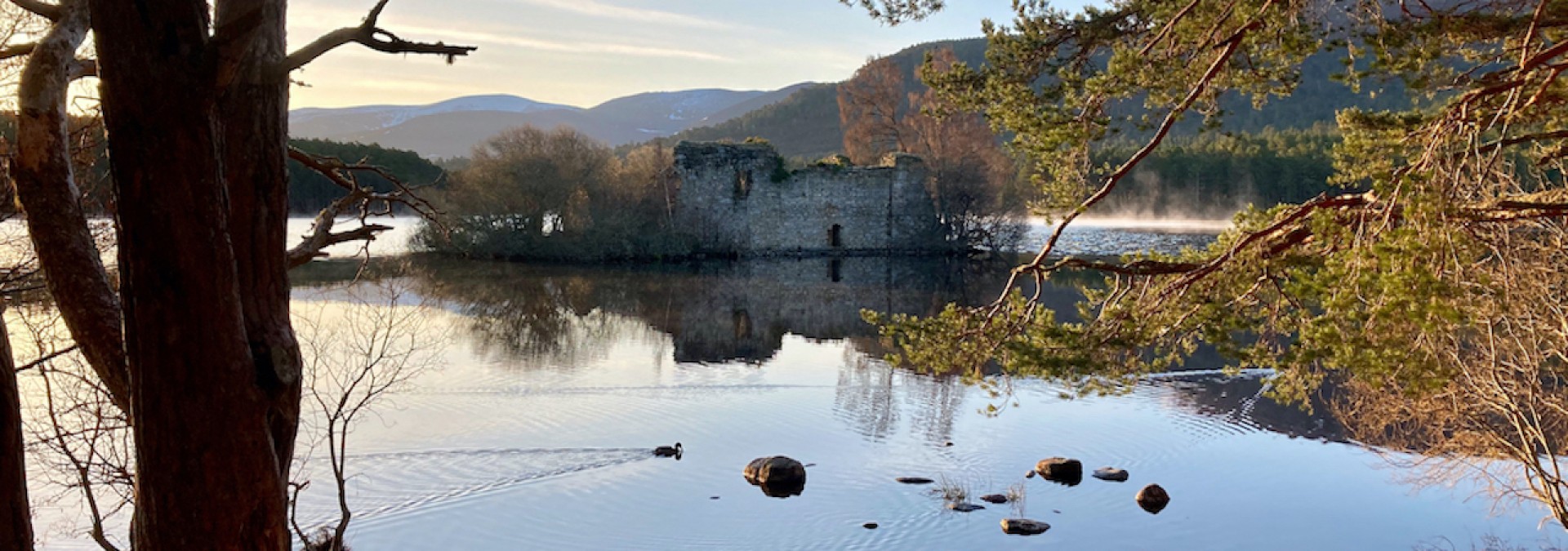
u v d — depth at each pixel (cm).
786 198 4791
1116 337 802
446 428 1473
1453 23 733
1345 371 1636
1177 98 799
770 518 1159
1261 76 791
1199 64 795
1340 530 1155
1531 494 1233
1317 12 743
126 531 1045
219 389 361
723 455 1392
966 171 4794
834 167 4838
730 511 1180
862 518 1165
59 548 996
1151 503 1224
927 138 5028
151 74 331
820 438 1489
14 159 418
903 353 2166
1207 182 7938
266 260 382
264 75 366
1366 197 751
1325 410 1662
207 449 363
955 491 1261
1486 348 1056
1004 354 830
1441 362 689
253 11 327
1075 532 1136
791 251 4803
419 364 1856
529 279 3466
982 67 876
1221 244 841
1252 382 1870
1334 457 1422
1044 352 802
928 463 1377
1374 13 728
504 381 1783
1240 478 1337
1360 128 892
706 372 1945
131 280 353
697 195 4672
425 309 2606
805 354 2167
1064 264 831
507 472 1293
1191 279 805
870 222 4875
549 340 2267
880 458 1396
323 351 1762
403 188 590
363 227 480
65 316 417
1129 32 835
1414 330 655
